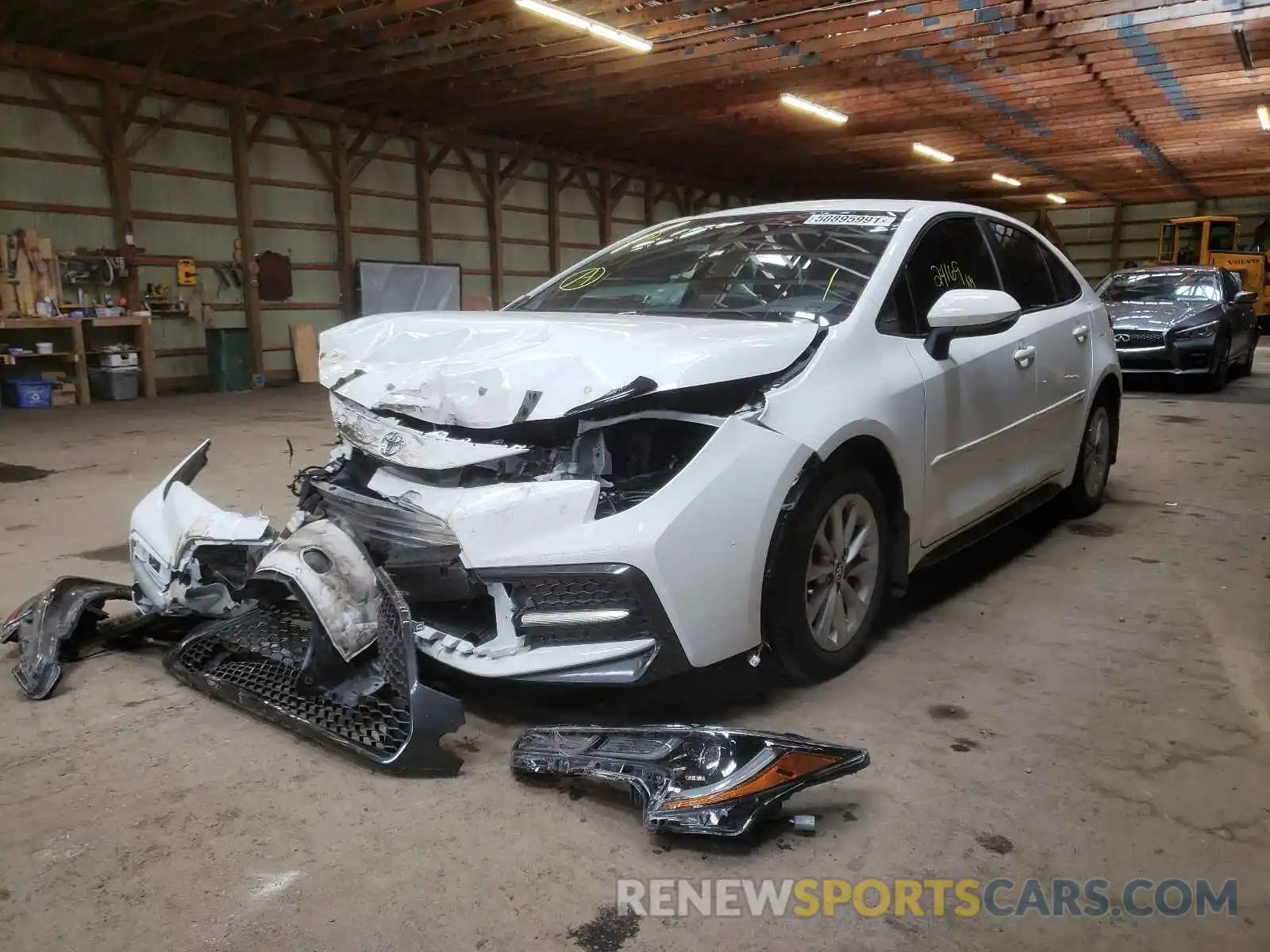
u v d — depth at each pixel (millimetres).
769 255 3479
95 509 5512
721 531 2436
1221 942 1753
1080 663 3045
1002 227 4105
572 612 2412
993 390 3572
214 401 11945
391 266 16188
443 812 2195
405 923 1811
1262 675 2949
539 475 2506
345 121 15344
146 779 2354
